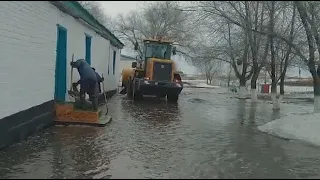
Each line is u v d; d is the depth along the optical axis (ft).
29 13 27.89
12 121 25.13
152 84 59.93
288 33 43.73
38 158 21.93
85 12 40.50
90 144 25.99
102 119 35.96
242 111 53.16
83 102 35.40
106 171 19.60
